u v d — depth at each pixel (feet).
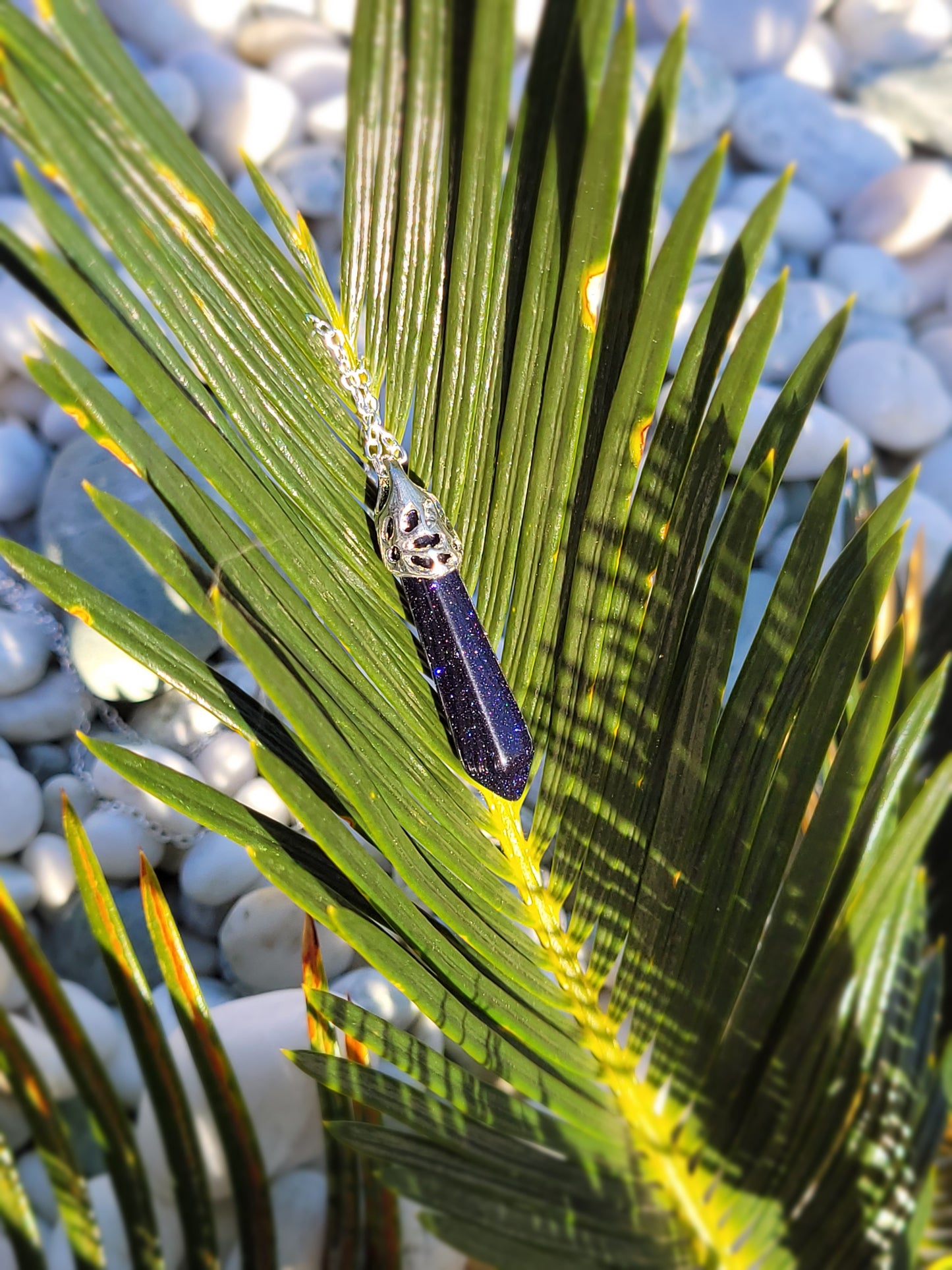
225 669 0.81
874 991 0.49
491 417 0.58
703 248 1.09
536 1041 0.52
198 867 0.72
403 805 0.54
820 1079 0.49
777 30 1.22
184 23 1.11
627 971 0.53
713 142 1.19
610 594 0.56
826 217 1.17
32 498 0.86
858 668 0.51
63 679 0.79
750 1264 0.48
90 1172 0.62
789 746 0.51
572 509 0.57
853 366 1.02
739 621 0.53
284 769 0.44
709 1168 0.49
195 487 0.49
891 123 1.25
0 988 0.66
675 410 0.53
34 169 1.00
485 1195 0.44
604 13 0.48
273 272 0.56
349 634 0.56
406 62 0.52
